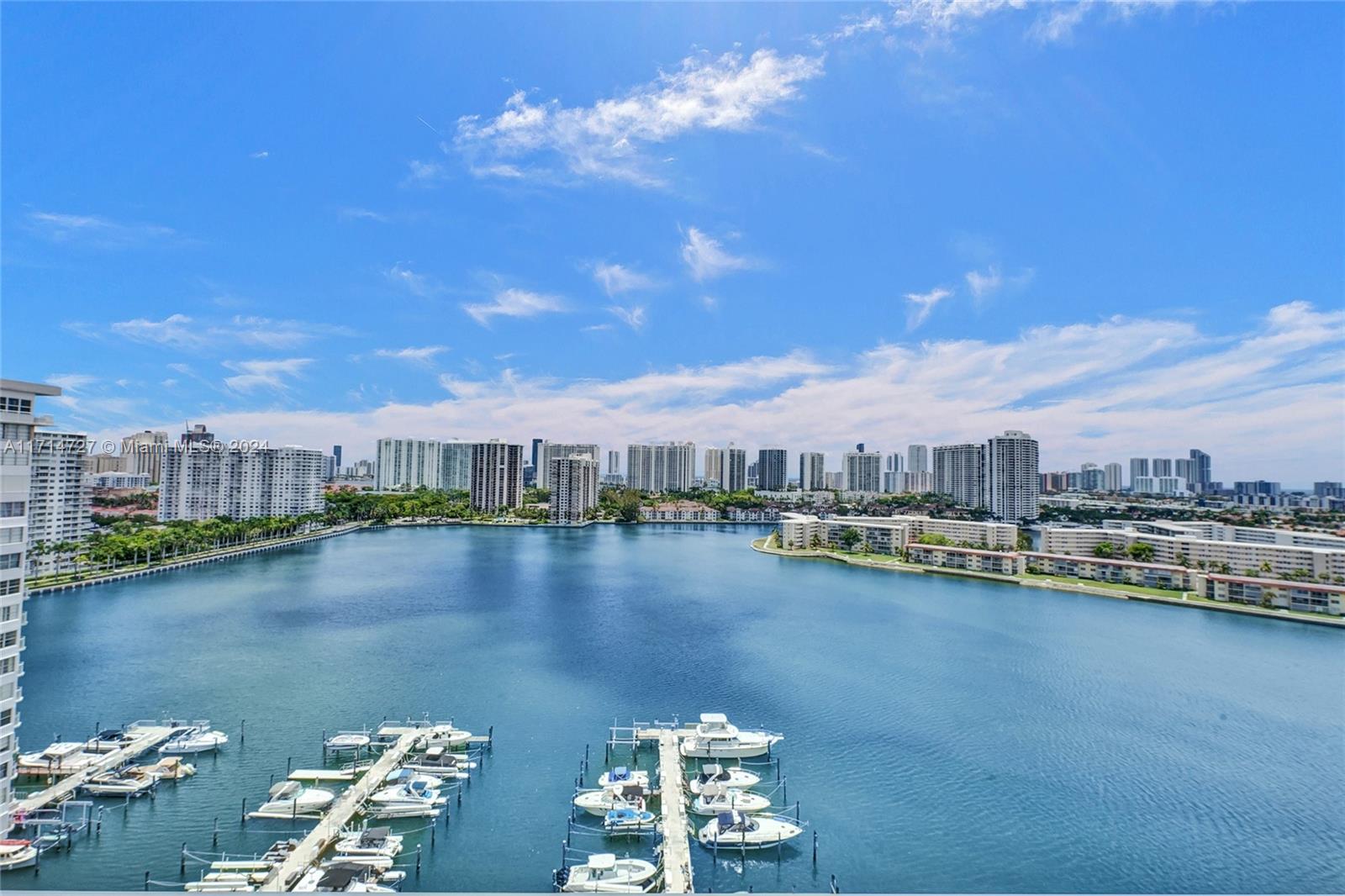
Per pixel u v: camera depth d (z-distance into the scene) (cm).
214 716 13950
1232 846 10162
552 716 14400
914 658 19425
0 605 8519
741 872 9325
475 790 11244
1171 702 16162
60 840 9438
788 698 15862
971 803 11256
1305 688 17288
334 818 10006
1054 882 9275
